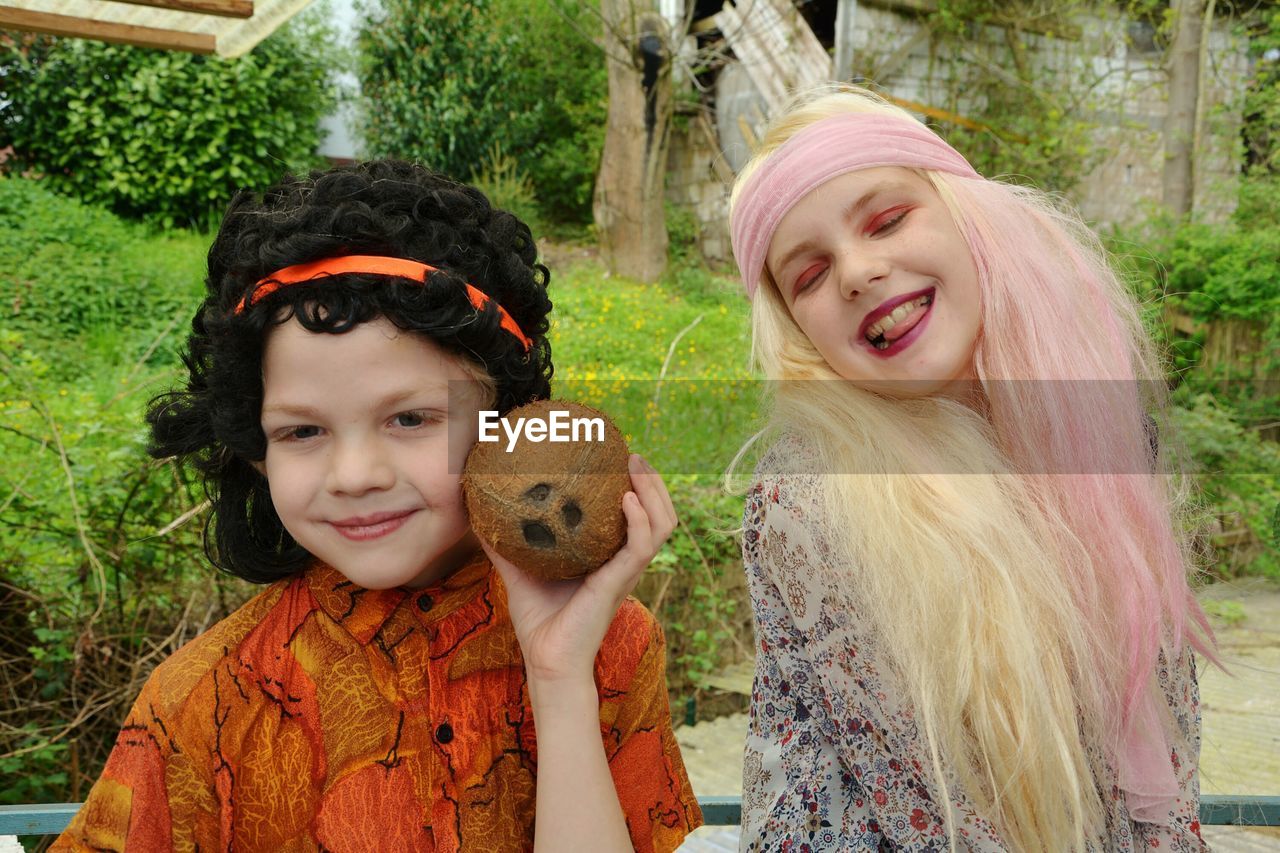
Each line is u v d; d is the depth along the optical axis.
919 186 1.19
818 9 11.54
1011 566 1.14
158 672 0.91
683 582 4.18
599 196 11.23
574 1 12.80
